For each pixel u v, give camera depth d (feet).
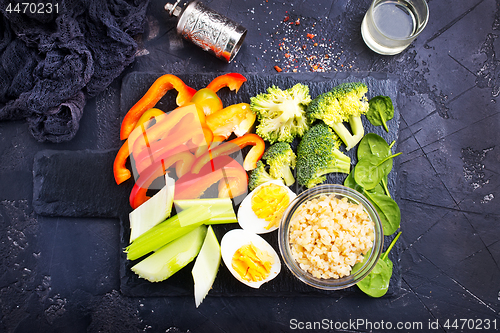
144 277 1.40
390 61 1.51
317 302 1.46
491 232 1.48
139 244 1.38
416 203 1.49
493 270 1.47
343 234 1.32
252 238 1.40
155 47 1.51
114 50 1.44
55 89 1.42
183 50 1.51
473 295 1.47
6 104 1.47
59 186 1.45
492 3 1.52
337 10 1.52
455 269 1.47
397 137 1.49
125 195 1.45
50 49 1.41
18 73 1.42
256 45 1.52
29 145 1.49
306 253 1.33
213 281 1.40
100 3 1.41
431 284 1.47
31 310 1.46
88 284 1.46
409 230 1.48
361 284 1.43
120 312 1.46
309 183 1.40
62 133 1.46
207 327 1.45
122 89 1.47
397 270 1.45
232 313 1.45
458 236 1.48
